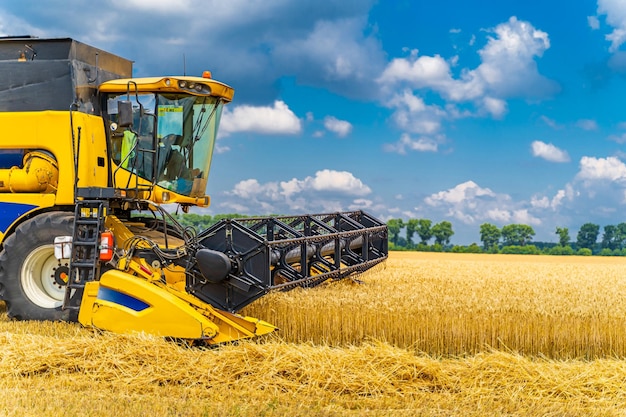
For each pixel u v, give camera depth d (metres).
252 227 9.20
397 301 9.13
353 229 11.05
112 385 6.56
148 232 9.95
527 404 6.36
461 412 6.04
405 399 6.43
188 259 7.97
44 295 9.36
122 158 9.84
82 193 8.79
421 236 63.78
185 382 6.71
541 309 8.86
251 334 7.71
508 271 19.38
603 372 7.04
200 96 9.92
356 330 8.60
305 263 8.77
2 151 9.73
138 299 7.77
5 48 9.81
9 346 7.21
